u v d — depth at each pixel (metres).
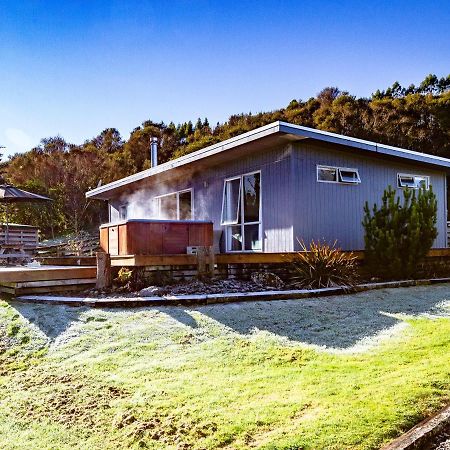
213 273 7.07
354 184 9.19
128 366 3.79
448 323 4.82
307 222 8.28
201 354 3.96
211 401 2.97
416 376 3.19
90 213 25.95
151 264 6.72
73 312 5.39
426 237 8.06
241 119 31.45
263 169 8.84
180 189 11.88
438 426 2.53
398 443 2.33
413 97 25.73
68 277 6.80
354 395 2.91
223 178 10.08
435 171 11.25
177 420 2.74
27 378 3.76
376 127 24.56
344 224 8.92
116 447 2.53
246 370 3.56
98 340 4.48
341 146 8.48
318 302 5.80
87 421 2.89
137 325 4.82
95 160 28.48
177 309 5.36
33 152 31.08
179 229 7.22
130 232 6.81
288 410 2.74
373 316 5.17
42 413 3.06
